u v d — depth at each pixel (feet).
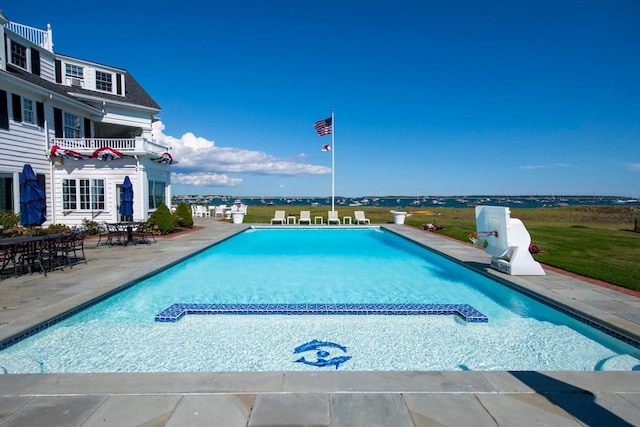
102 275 28.43
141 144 59.06
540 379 12.33
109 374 12.50
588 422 10.04
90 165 59.11
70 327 20.54
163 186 70.44
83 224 57.41
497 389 11.66
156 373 12.57
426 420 10.05
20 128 52.08
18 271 29.84
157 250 42.06
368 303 25.04
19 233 41.91
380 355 17.65
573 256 37.47
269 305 23.50
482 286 30.32
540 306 23.72
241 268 37.14
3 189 49.65
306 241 58.39
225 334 19.92
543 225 80.18
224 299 26.30
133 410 10.41
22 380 12.04
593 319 19.47
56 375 12.44
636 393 11.53
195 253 41.34
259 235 65.98
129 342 18.78
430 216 109.19
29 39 63.87
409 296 27.25
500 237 30.25
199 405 10.68
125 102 72.49
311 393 11.34
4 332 16.66
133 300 26.02
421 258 43.06
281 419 10.00
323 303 25.11
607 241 48.85
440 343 18.97
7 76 48.03
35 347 17.98
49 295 22.63
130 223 47.06
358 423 9.87
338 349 18.25
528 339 19.48
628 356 17.38
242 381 12.04
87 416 10.11
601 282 26.96
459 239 53.67
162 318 21.50
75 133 63.98
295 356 17.49
